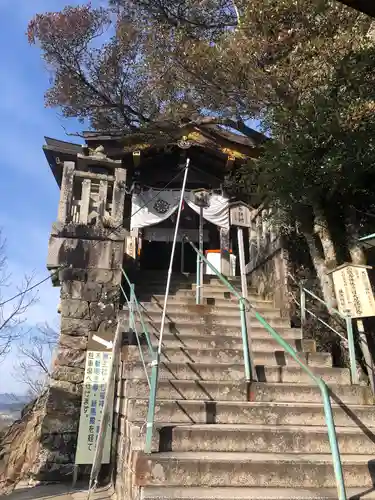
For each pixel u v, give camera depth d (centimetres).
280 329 682
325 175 622
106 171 902
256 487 345
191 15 1124
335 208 702
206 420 432
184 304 754
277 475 352
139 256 1170
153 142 1118
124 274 745
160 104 1112
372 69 630
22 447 752
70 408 661
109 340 696
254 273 980
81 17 1095
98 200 812
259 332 676
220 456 364
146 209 1168
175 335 618
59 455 631
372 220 697
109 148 1102
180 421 429
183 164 1230
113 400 615
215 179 1251
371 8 257
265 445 394
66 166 817
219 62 772
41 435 641
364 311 527
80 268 751
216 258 1173
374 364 578
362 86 616
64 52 1108
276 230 843
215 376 520
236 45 745
